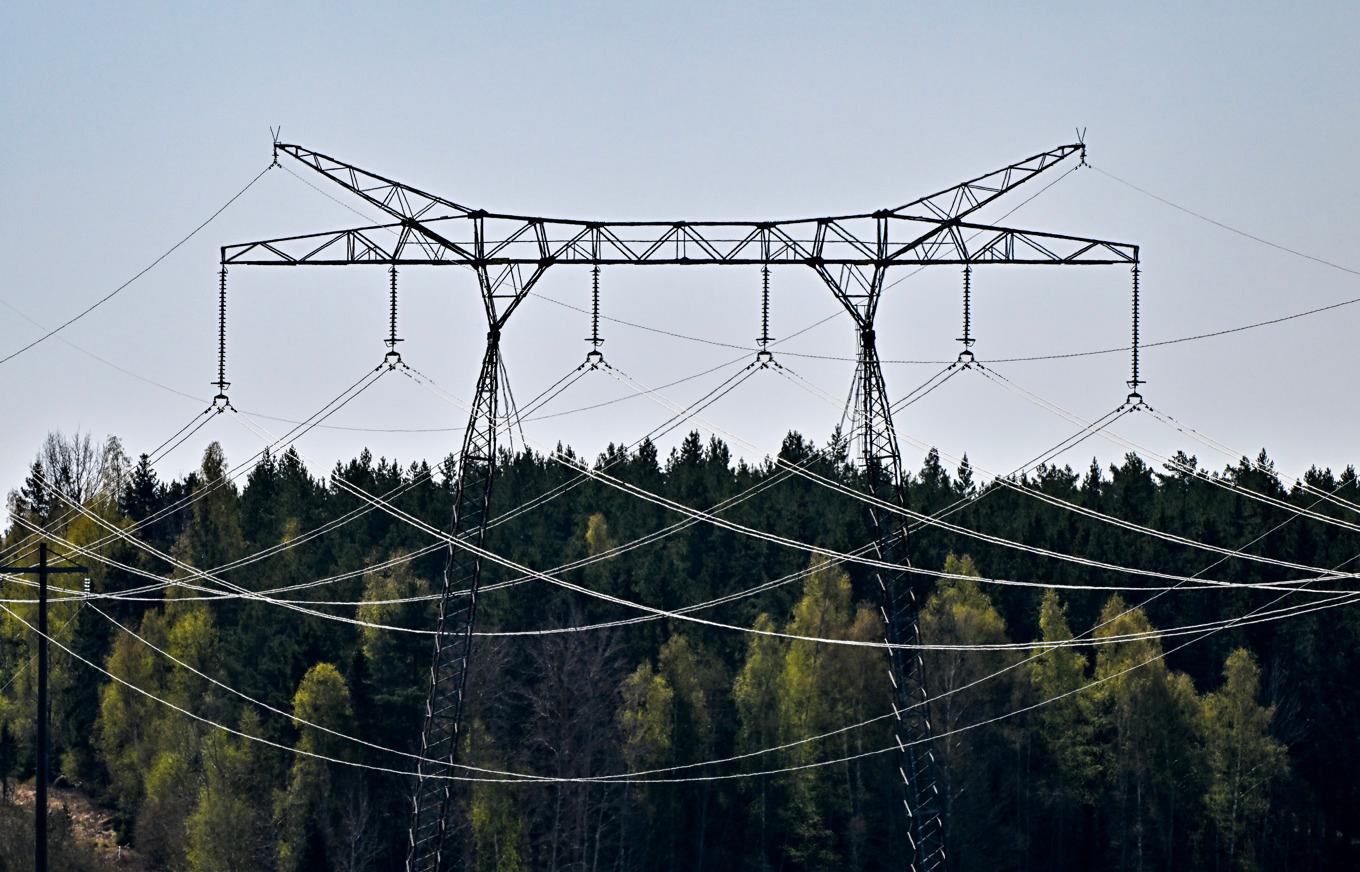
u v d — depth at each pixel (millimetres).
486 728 148875
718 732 155750
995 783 153250
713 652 168500
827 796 146750
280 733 146250
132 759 152250
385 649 150500
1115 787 152750
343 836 138250
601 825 140750
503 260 82625
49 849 126625
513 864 137000
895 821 144500
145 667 158625
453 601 164750
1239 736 150750
